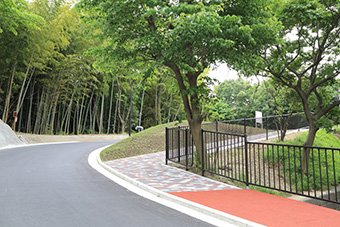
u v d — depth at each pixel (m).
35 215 3.86
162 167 9.08
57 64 24.17
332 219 3.75
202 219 3.87
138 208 4.39
